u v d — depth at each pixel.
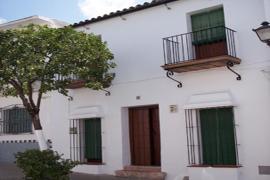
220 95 10.49
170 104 11.52
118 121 12.62
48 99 14.56
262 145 9.89
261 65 10.03
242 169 10.12
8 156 15.67
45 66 9.98
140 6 12.20
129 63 12.52
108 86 12.65
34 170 9.44
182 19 11.55
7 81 10.13
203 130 11.04
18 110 15.70
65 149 13.90
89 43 10.58
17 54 9.83
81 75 10.84
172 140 11.40
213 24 11.19
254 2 10.32
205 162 10.92
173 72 11.37
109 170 12.66
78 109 13.55
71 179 11.78
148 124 12.41
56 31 10.23
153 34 12.09
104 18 13.06
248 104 10.16
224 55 9.94
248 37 10.32
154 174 11.45
